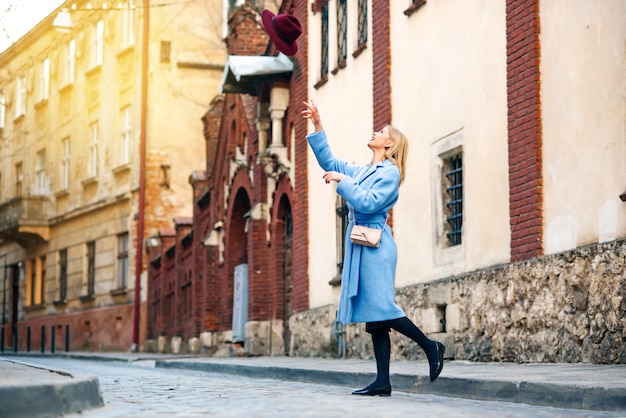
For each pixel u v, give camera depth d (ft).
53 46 168.55
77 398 24.14
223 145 98.68
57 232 163.73
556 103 44.52
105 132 149.38
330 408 25.73
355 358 65.41
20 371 29.09
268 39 85.25
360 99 67.36
